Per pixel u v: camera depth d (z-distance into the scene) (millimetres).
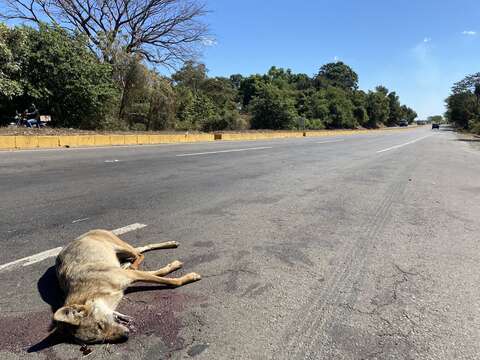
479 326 3285
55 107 20781
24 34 18562
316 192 8484
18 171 9609
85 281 3342
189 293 3719
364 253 4863
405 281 4094
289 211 6781
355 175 11125
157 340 3002
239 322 3262
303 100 65625
